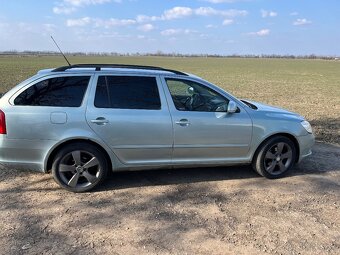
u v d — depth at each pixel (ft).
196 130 18.29
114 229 14.34
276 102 59.82
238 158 19.42
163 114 17.84
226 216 15.60
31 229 14.21
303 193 18.21
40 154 16.97
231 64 293.84
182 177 19.88
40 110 16.69
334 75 163.22
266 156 19.65
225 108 18.94
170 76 18.43
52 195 17.35
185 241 13.58
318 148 26.76
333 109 51.37
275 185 19.15
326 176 20.65
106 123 17.10
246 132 19.04
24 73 126.00
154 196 17.44
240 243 13.55
